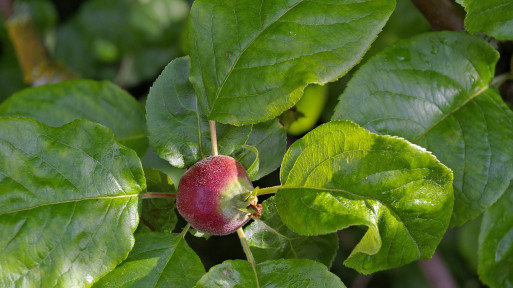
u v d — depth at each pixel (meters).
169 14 0.74
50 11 0.69
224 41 0.39
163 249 0.39
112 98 0.47
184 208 0.38
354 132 0.37
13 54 0.78
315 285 0.38
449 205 0.38
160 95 0.40
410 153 0.37
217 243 0.65
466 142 0.41
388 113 0.41
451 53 0.42
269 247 0.41
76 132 0.38
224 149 0.40
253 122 0.39
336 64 0.38
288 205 0.38
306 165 0.38
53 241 0.37
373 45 0.55
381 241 0.37
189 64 0.40
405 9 0.54
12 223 0.37
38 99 0.46
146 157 0.59
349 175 0.38
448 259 0.69
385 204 0.38
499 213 0.44
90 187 0.38
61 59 0.75
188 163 0.40
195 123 0.40
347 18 0.39
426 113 0.42
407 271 0.71
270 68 0.39
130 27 0.73
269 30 0.39
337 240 0.41
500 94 0.45
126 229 0.38
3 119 0.38
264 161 0.41
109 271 0.38
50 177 0.38
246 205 0.37
